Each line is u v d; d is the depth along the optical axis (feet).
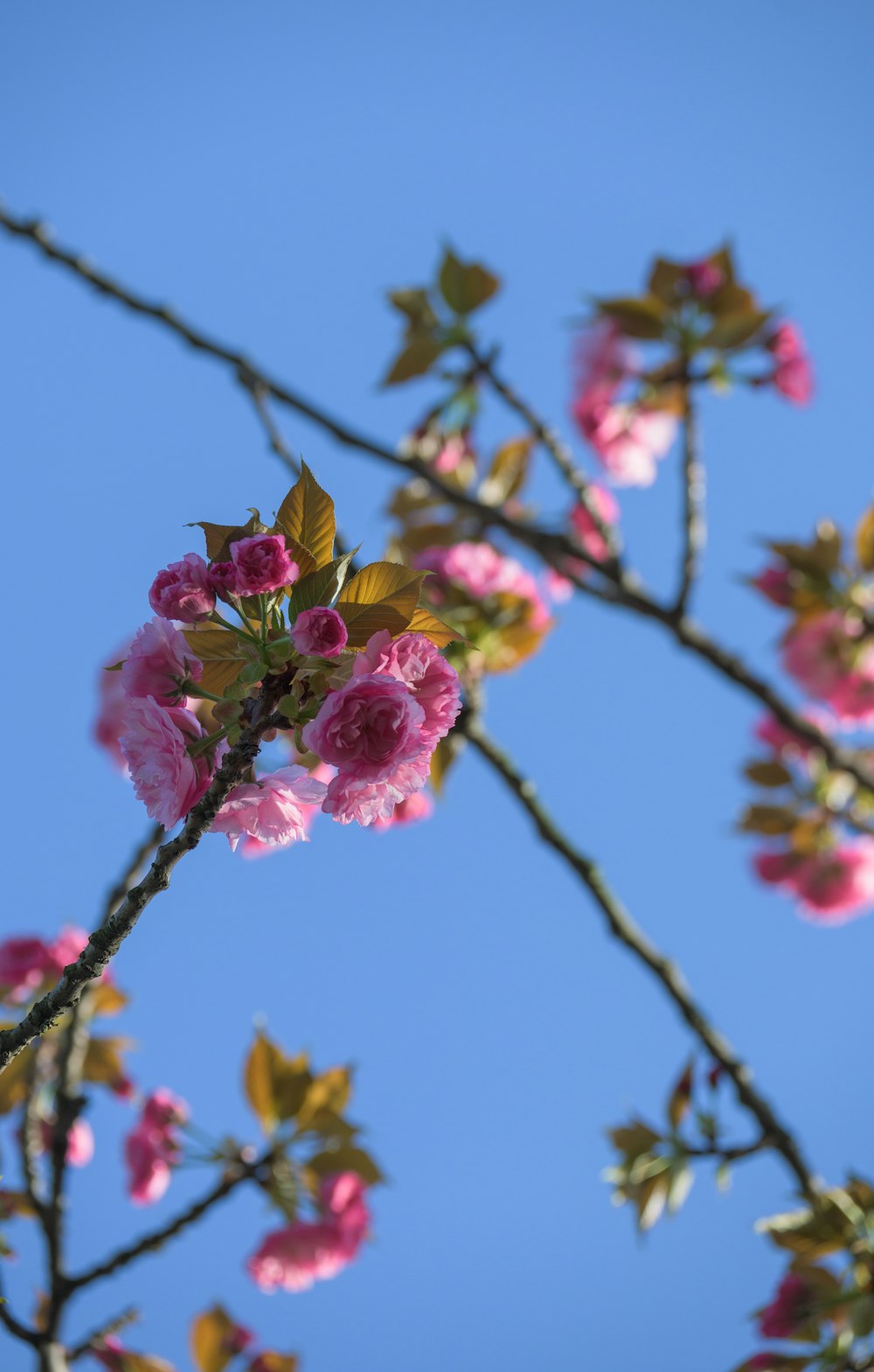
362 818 6.63
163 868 6.48
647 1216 14.78
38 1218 14.19
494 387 18.34
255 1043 16.22
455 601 16.79
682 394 18.12
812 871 21.48
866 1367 13.78
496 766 16.07
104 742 16.02
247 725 6.66
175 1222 14.71
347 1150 16.08
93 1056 17.51
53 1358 13.60
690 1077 15.35
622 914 15.67
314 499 7.01
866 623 18.38
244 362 16.39
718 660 16.25
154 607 6.78
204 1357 16.30
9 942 16.48
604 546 17.95
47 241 16.28
